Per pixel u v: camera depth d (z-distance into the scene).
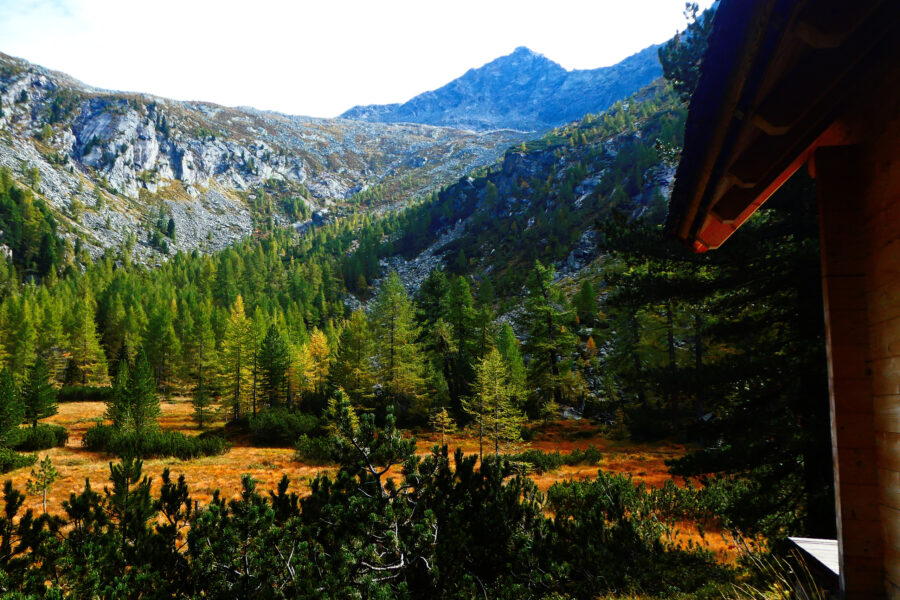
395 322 46.56
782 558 5.36
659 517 13.10
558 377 43.06
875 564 2.41
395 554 5.14
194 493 20.25
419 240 154.00
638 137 125.06
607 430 37.62
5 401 28.78
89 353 63.59
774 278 7.11
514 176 152.12
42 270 113.88
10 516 5.38
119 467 6.12
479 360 46.53
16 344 57.00
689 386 7.59
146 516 5.96
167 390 63.66
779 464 7.31
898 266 2.22
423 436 39.22
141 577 4.77
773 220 7.84
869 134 2.46
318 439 30.41
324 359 57.28
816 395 6.56
